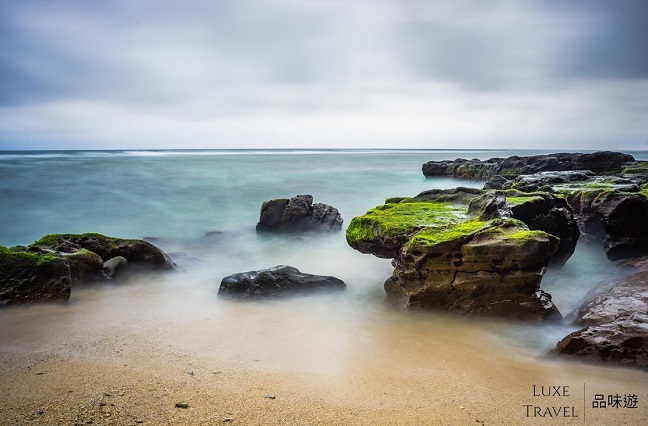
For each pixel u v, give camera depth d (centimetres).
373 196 3538
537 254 972
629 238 1458
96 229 2333
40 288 1106
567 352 804
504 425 593
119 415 589
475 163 4816
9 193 3303
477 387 704
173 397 648
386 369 770
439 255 1036
